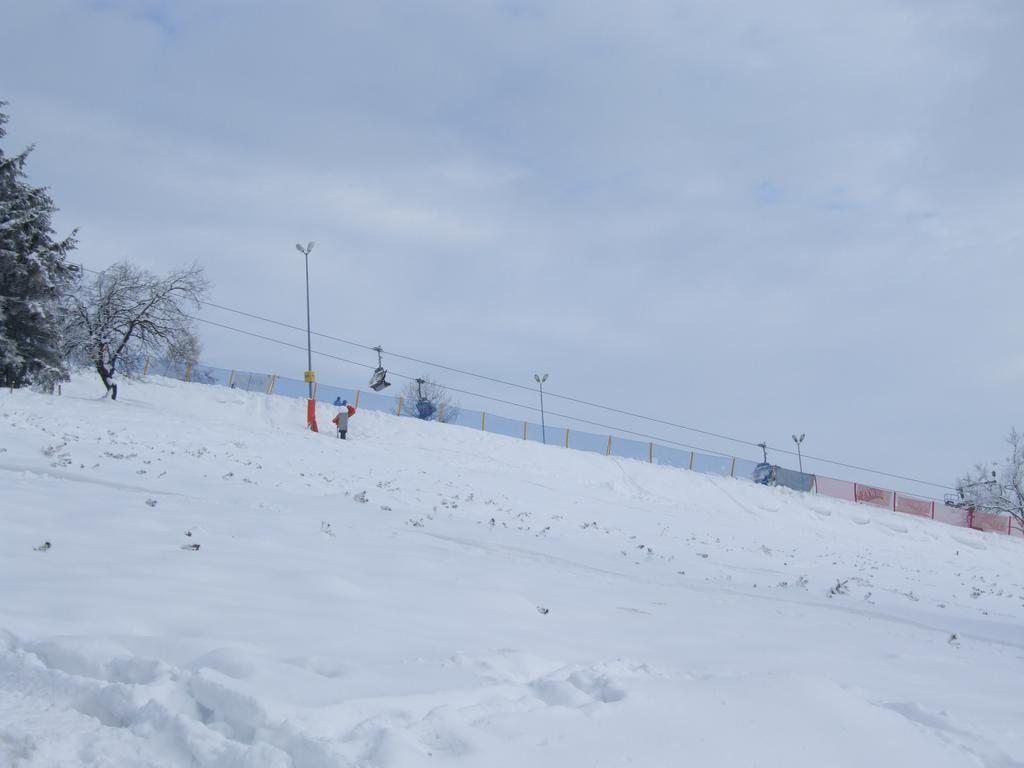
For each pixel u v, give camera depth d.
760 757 4.34
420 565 9.86
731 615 10.36
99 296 37.38
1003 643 12.23
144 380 42.75
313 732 3.78
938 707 6.34
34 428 19.02
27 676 4.39
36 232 38.25
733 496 43.75
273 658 4.96
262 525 11.03
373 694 4.52
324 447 29.00
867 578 21.45
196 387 44.59
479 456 38.75
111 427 22.66
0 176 38.91
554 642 6.98
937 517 51.91
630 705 4.84
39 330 36.69
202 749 3.58
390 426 44.25
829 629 10.38
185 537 9.13
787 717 4.97
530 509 23.80
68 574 6.59
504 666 5.64
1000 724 5.91
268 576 7.64
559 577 11.41
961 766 4.79
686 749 4.28
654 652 7.29
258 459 22.39
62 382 39.38
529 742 4.10
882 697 6.46
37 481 12.14
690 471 47.81
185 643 5.08
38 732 3.77
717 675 5.91
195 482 15.34
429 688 4.82
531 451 43.44
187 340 40.34
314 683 4.50
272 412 42.81
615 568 14.04
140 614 5.71
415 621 6.86
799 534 34.19
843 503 48.53
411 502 19.61
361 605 7.11
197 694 4.10
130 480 14.11
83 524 8.99
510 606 8.32
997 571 35.16
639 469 44.50
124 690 4.08
